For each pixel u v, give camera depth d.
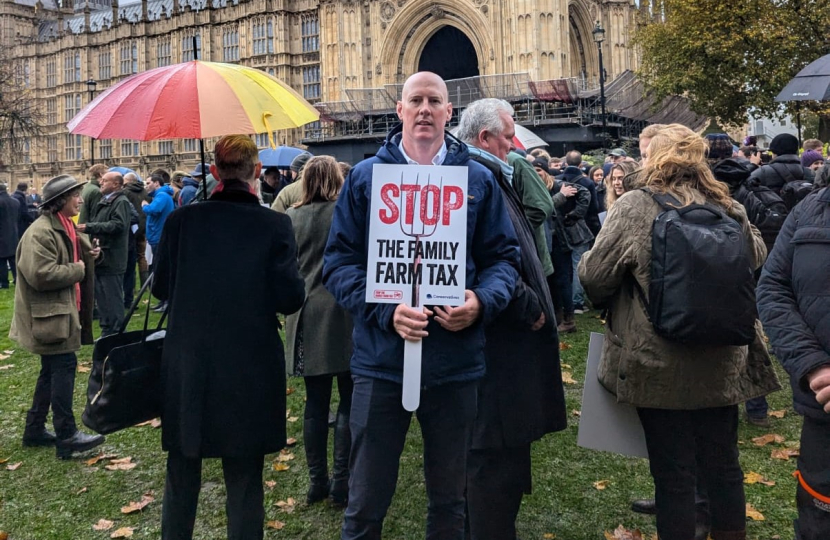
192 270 3.70
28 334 5.61
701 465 3.80
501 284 3.20
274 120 4.07
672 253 3.35
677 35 26.12
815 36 23.81
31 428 6.10
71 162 62.81
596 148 30.94
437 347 3.14
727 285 3.26
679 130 3.79
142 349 3.82
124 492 5.22
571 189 8.51
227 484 3.79
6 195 15.78
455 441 3.19
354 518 3.08
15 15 69.56
